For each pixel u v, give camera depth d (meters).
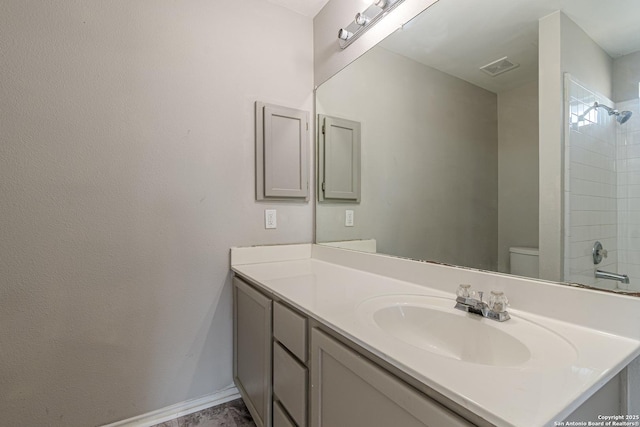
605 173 0.77
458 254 1.12
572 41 0.83
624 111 0.74
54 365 1.27
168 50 1.48
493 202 1.02
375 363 0.70
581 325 0.78
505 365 0.76
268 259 1.75
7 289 1.19
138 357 1.44
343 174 1.70
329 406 0.86
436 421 0.54
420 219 1.28
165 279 1.49
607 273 0.76
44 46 1.24
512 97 0.97
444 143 1.19
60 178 1.27
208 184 1.59
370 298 1.05
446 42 1.16
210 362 1.61
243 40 1.68
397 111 1.37
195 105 1.55
